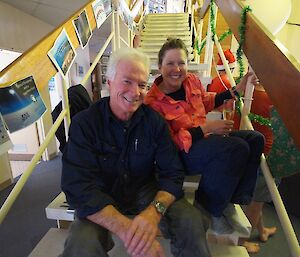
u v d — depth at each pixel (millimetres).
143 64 949
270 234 1966
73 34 1296
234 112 1380
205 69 2471
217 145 991
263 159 991
